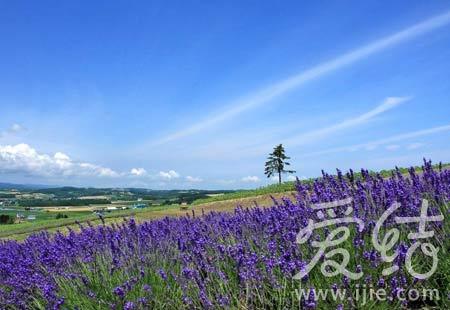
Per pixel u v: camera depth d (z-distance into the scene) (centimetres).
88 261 578
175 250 583
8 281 598
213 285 466
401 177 609
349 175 596
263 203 1931
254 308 438
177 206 2425
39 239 820
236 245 507
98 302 477
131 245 605
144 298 453
